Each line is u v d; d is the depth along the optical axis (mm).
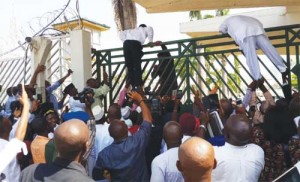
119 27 7906
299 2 8492
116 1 7910
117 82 7875
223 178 2850
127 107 5285
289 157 4180
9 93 6742
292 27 6422
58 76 8383
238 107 4867
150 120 3635
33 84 6809
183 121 3701
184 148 2090
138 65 7133
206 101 5230
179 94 5781
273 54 6227
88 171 3992
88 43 7707
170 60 7258
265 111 4562
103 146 4176
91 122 3891
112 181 3443
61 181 2150
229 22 6492
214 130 4195
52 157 3057
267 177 4219
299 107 4234
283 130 4188
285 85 6090
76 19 8430
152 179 3139
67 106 6961
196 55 7047
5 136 3324
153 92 7234
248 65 6203
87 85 6340
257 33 6227
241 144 2930
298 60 6387
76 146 2219
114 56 7957
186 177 2092
